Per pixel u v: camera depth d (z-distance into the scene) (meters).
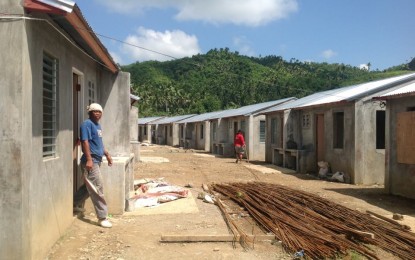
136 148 20.58
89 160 6.81
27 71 4.64
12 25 4.50
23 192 4.55
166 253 5.78
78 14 5.36
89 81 9.20
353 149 13.96
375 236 6.68
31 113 4.77
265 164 21.19
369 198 11.00
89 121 6.96
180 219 7.71
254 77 59.19
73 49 7.16
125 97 10.44
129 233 6.69
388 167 11.78
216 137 30.06
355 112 13.89
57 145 6.04
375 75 54.66
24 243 4.58
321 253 5.73
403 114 11.16
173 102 65.06
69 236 6.29
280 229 6.74
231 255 5.76
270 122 21.89
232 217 8.00
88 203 7.96
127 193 9.22
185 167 18.67
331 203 8.91
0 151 4.49
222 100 58.31
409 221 8.11
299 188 12.79
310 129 17.89
